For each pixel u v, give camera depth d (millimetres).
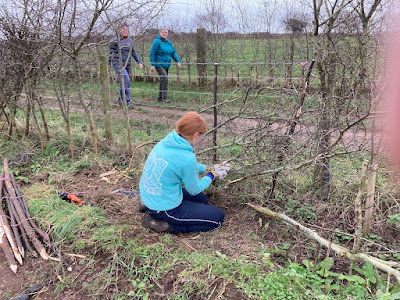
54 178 3822
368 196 2531
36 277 2457
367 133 3104
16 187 3453
